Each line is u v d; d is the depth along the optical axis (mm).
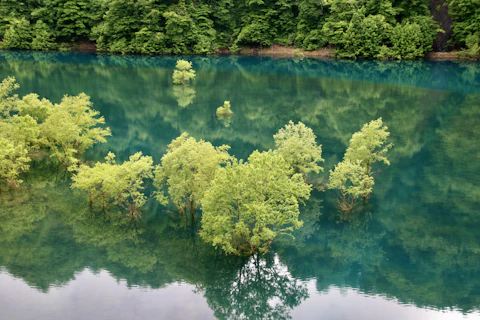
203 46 93250
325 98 53406
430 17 83625
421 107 48438
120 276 19984
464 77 64812
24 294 18469
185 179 23766
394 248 22422
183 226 24219
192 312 17812
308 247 22562
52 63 77750
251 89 58531
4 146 27078
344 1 85375
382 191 28328
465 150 35281
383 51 82000
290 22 94938
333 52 88312
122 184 24141
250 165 20125
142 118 45031
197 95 55094
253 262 21141
